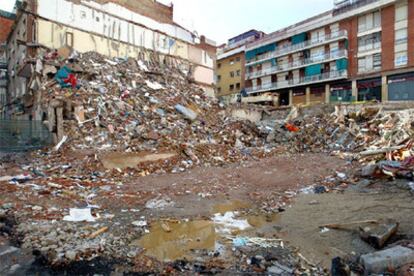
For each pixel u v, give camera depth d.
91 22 25.23
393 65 30.80
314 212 6.82
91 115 16.86
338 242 5.08
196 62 36.09
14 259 4.29
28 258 4.34
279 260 4.41
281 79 43.00
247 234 5.55
